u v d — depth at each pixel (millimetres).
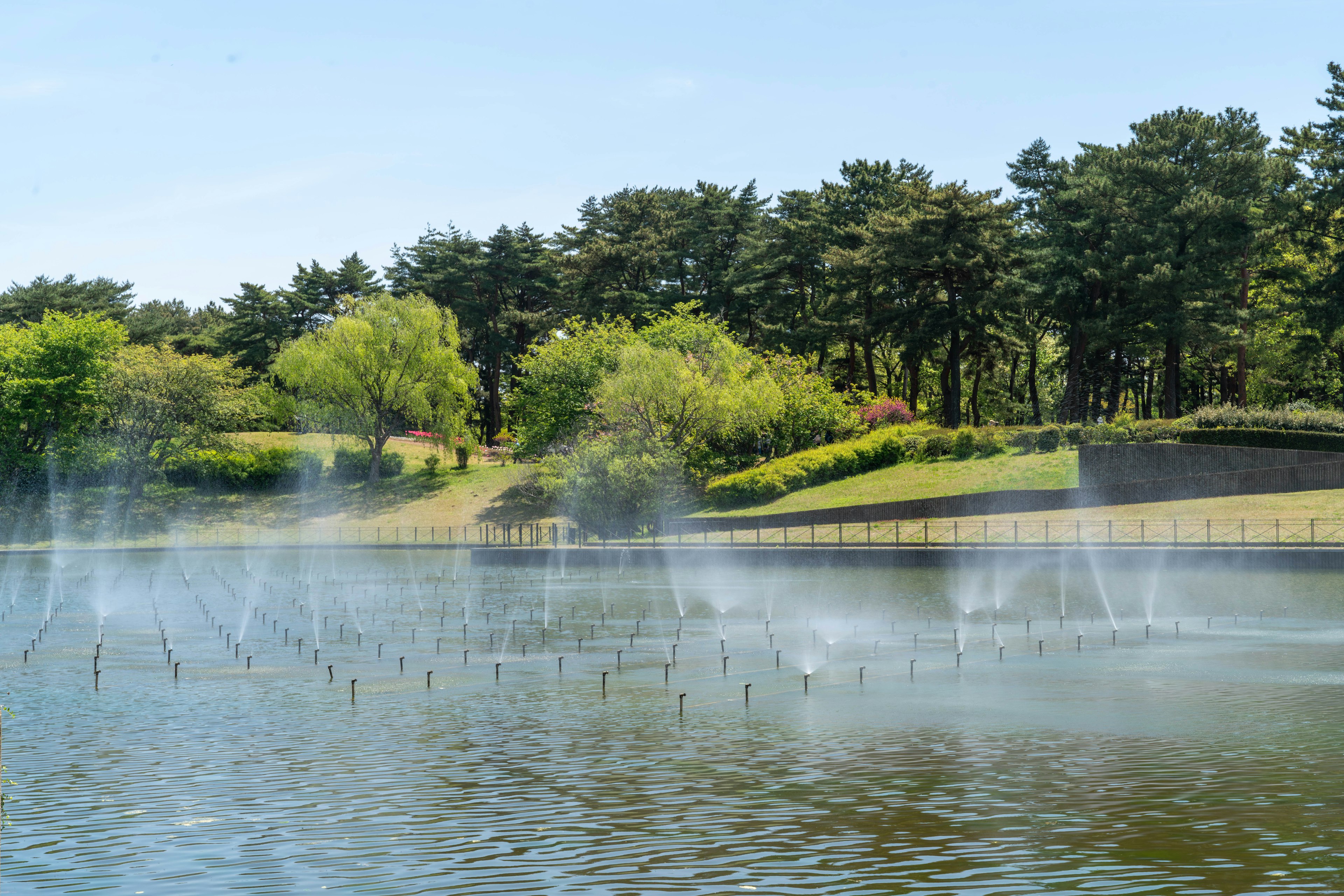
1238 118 70188
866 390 83000
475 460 82750
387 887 9445
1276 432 54375
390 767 13711
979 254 67500
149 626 29484
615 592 37719
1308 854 9867
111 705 18188
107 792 12617
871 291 76062
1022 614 29797
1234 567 37719
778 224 79875
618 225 89000
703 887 9289
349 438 82812
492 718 16859
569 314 94812
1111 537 43594
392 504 74750
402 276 98312
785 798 11977
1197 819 10969
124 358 75000
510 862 10008
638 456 57562
